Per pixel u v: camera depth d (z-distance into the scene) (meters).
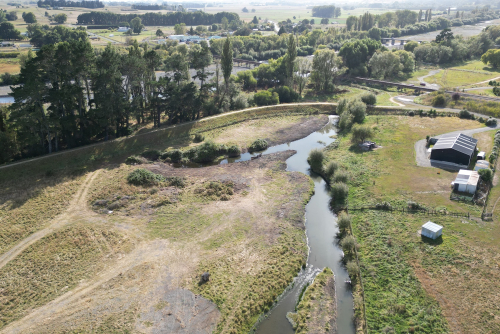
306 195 62.84
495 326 35.47
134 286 41.81
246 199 61.19
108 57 76.94
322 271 45.69
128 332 35.88
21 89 65.12
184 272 44.16
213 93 113.69
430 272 43.16
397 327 36.53
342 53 159.38
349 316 39.09
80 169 69.31
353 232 52.09
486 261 44.00
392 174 67.44
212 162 77.62
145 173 66.12
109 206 57.38
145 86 95.44
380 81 144.00
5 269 44.00
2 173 64.81
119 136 84.88
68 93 70.94
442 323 36.38
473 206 55.47
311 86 145.25
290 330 37.44
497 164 67.25
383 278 43.00
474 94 113.25
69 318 37.44
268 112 106.31
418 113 100.50
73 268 44.50
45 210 56.06
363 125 87.81
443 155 70.25
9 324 36.78
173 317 37.78
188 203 59.50
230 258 46.69
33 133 71.00
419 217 53.94
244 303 39.88
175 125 91.38
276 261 46.34
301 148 84.81
